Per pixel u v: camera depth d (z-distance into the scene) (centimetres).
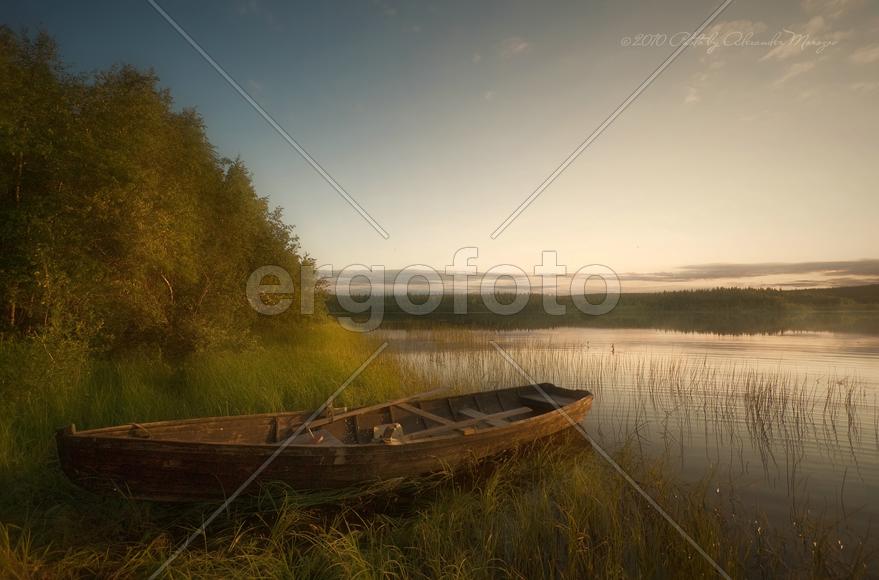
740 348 2248
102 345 1120
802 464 795
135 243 1038
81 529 543
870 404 1169
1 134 843
